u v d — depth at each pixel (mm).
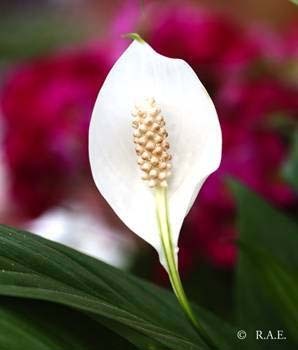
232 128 877
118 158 489
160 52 912
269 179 876
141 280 561
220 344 580
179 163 489
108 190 486
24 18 2611
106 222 916
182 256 875
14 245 503
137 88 491
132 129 489
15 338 445
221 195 864
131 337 497
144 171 485
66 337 460
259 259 650
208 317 610
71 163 910
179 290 476
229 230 870
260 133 878
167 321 538
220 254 865
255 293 698
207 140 487
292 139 881
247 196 762
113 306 483
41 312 464
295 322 647
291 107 890
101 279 525
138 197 488
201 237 874
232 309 868
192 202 482
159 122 485
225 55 915
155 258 901
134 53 494
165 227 481
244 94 886
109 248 912
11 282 458
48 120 890
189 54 910
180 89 491
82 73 905
